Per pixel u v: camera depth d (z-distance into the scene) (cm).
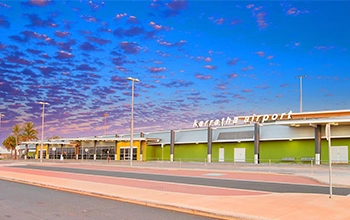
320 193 1608
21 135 10956
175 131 6400
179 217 1101
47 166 4519
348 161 4131
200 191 1686
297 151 4741
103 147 7444
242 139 5244
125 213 1166
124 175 2780
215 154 5659
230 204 1245
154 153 6800
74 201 1441
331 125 4366
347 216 1037
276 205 1208
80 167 4191
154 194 1530
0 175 2773
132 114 4397
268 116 5316
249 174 2856
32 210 1225
